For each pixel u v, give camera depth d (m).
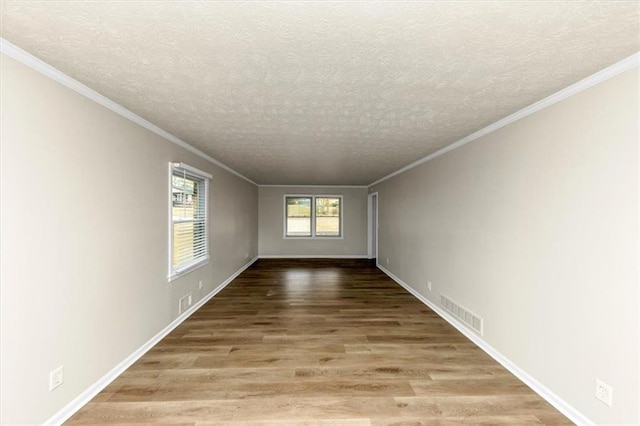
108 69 1.80
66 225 1.95
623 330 1.67
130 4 1.21
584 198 1.90
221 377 2.45
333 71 1.81
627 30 1.37
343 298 4.75
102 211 2.28
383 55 1.62
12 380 1.61
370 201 8.65
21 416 1.65
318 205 8.78
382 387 2.33
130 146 2.62
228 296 4.82
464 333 3.34
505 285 2.66
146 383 2.35
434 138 3.38
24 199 1.67
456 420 1.97
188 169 3.65
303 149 3.98
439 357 2.81
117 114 2.44
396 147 3.83
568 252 2.01
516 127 2.52
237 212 6.33
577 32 1.39
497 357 2.75
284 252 8.68
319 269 7.09
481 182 3.04
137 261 2.74
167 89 2.10
